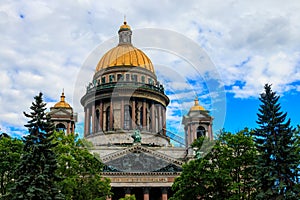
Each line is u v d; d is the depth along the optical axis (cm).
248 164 4822
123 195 9188
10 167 4881
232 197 4494
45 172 3834
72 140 5041
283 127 4456
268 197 4272
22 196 3656
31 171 3838
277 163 4331
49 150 3978
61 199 3888
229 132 4984
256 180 4466
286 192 4184
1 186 4941
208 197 4634
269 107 4547
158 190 9469
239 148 4906
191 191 4647
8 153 5019
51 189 3859
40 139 4000
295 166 4250
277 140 4378
